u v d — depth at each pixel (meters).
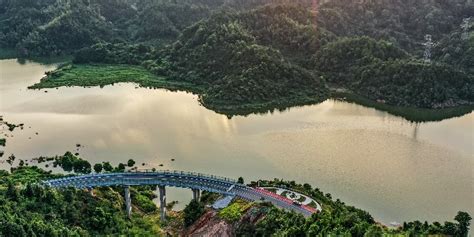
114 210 182.50
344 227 147.00
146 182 192.62
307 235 143.62
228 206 177.88
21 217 150.62
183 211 191.00
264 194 187.12
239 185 193.88
